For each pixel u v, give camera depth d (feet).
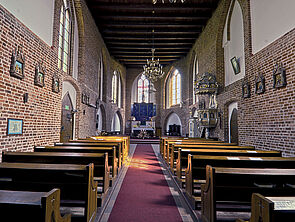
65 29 26.89
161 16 36.81
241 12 26.32
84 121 32.96
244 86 22.76
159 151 34.55
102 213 10.45
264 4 19.79
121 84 67.56
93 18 36.68
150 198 12.83
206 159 11.43
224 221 8.94
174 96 64.18
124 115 68.44
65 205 8.74
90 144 17.39
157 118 68.59
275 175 7.71
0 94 13.15
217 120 31.50
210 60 36.04
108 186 12.98
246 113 22.52
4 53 13.43
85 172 8.14
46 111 19.77
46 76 19.65
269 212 4.37
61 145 17.43
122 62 64.39
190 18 37.29
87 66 33.47
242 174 7.83
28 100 16.49
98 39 41.14
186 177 12.84
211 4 33.55
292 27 15.78
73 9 28.96
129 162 24.53
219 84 32.45
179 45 50.60
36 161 11.25
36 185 8.05
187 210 11.11
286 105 15.97
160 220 9.97
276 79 17.26
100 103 44.34
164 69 67.46
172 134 62.95
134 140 50.67
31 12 17.25
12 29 14.23
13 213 4.49
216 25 33.17
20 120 15.39
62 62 25.03
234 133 27.48
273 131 17.58
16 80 14.87
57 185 8.07
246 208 9.19
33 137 17.33
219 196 8.00
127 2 33.68
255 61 20.89
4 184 8.09
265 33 19.54
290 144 15.42
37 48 17.80
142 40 48.39
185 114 55.62
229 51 30.48
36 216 4.42
